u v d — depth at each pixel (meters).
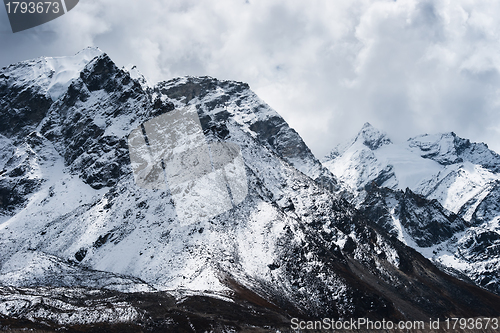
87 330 88.25
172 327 91.62
